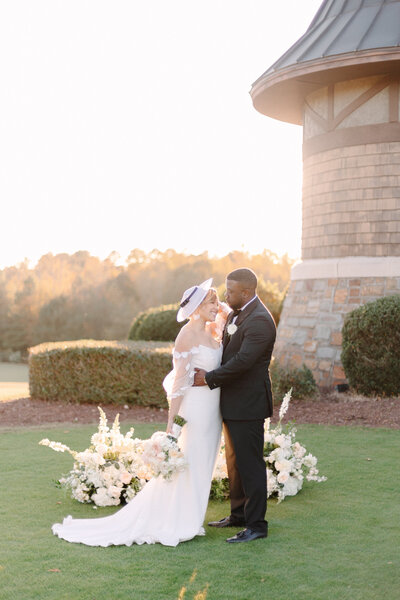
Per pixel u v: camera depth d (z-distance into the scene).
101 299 48.94
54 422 9.28
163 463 4.48
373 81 12.23
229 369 4.48
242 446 4.59
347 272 12.49
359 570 3.97
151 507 4.61
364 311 10.77
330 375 12.40
